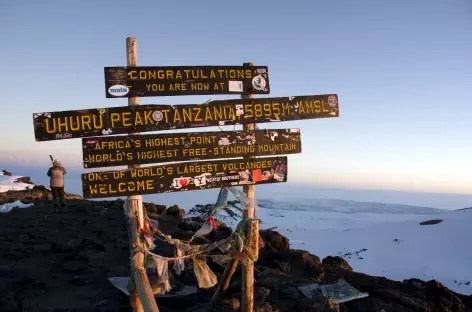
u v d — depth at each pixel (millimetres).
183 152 4969
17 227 11508
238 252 5285
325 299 6438
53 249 9133
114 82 4695
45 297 6617
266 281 7133
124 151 4746
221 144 5125
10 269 7691
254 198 5410
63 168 15016
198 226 11461
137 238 4836
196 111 4992
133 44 4785
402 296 7055
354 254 66750
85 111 4605
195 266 5453
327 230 101250
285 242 9844
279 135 5367
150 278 4961
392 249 66062
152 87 4836
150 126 4812
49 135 4508
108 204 16188
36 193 19234
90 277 7406
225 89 5117
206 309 5832
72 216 13156
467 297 8141
